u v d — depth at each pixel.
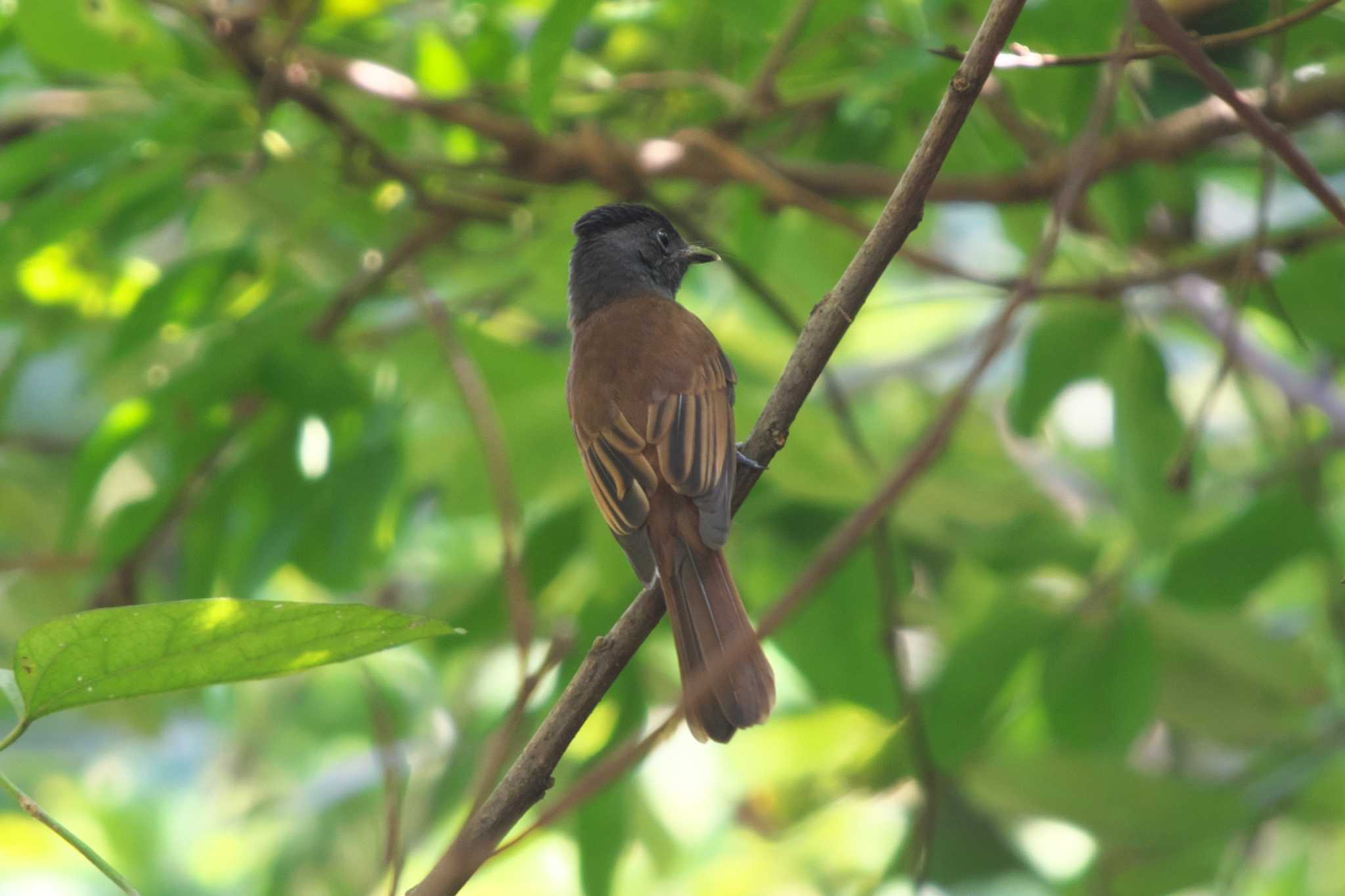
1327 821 10.43
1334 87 9.01
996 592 12.02
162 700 13.36
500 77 10.76
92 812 15.79
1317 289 9.48
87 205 9.83
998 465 11.96
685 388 7.93
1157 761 13.67
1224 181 11.06
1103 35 8.09
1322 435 12.55
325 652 4.59
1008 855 10.79
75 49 9.57
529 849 12.67
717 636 6.80
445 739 11.92
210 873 15.79
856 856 13.94
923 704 9.92
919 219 5.89
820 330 6.10
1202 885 10.32
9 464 13.32
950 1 8.98
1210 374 15.37
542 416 10.03
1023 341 10.62
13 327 12.49
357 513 9.66
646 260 9.76
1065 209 6.46
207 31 10.14
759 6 8.28
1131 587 10.24
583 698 5.45
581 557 11.10
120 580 10.55
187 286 10.52
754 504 10.26
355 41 11.91
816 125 11.62
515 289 11.05
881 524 9.34
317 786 14.22
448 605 12.39
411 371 10.33
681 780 12.27
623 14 10.24
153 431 9.65
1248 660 10.84
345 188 10.90
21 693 4.47
